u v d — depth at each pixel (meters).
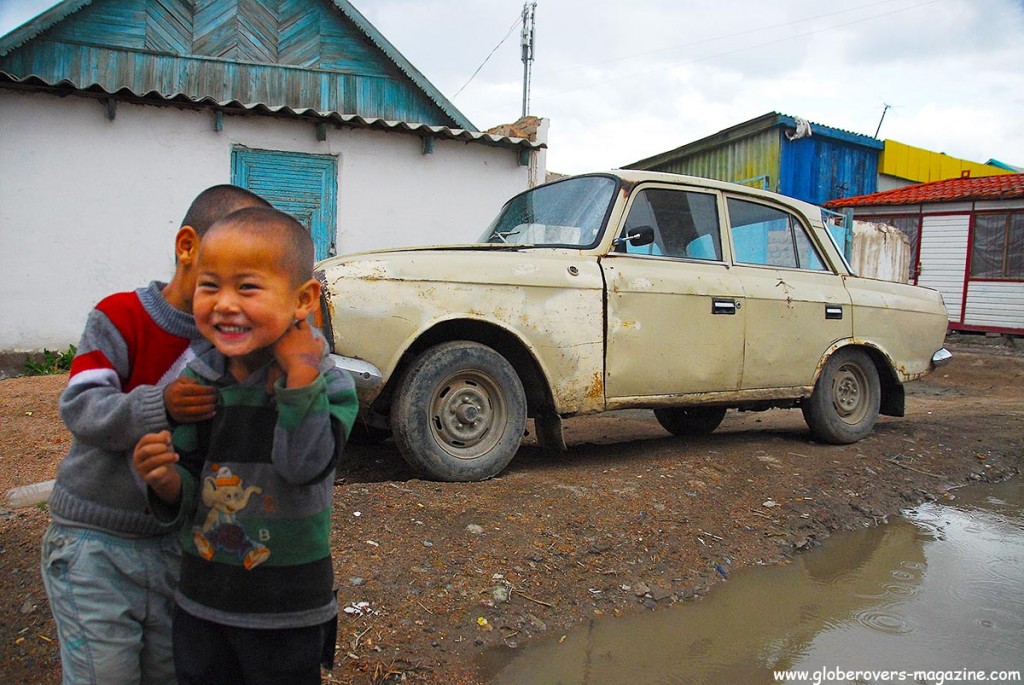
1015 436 6.48
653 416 7.34
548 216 5.07
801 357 5.38
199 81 10.12
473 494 3.88
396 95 11.05
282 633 1.62
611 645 2.96
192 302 1.72
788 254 5.59
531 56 23.62
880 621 3.26
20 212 7.47
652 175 4.96
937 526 4.51
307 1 10.62
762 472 4.84
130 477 1.68
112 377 1.66
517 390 4.24
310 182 8.62
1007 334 15.09
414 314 3.94
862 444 5.70
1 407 5.54
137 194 7.89
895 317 5.91
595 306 4.48
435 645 2.77
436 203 9.17
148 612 1.76
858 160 17.94
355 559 3.12
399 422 3.95
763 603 3.39
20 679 2.52
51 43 9.41
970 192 15.41
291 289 1.51
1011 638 3.14
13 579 3.00
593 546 3.59
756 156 16.95
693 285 4.87
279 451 1.50
